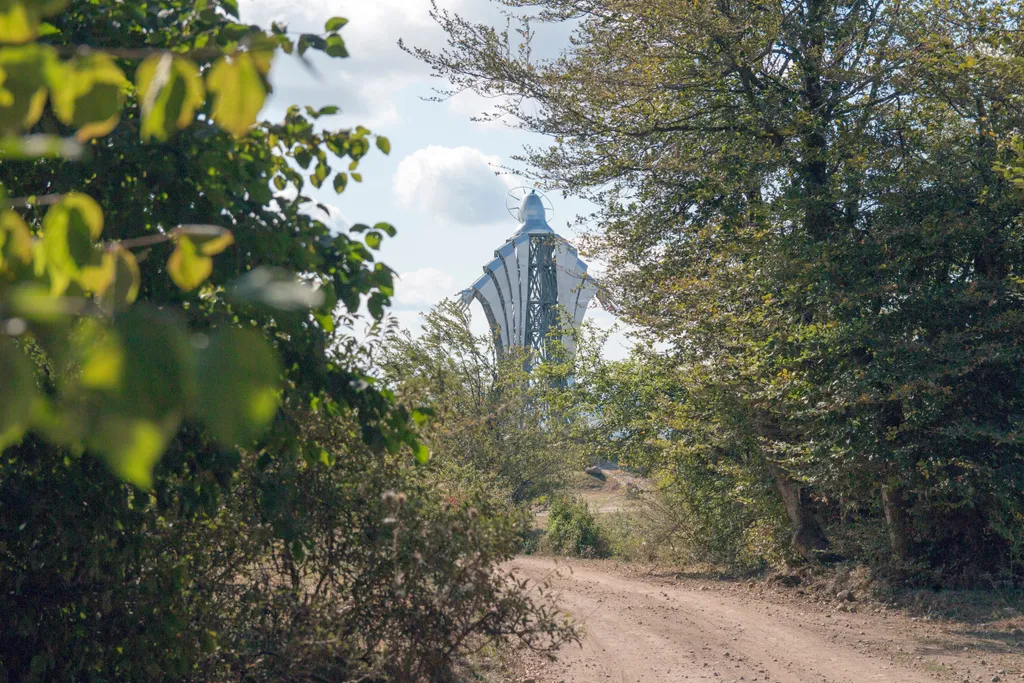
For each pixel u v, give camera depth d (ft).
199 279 4.64
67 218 4.66
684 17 61.26
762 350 58.13
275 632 24.75
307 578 28.04
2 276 4.72
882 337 51.60
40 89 4.31
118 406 3.13
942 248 52.75
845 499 61.57
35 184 17.33
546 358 107.14
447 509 27.81
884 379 50.62
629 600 59.77
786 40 62.75
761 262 58.08
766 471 65.00
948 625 47.60
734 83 69.67
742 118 66.90
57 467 18.45
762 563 74.18
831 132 60.64
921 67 54.60
